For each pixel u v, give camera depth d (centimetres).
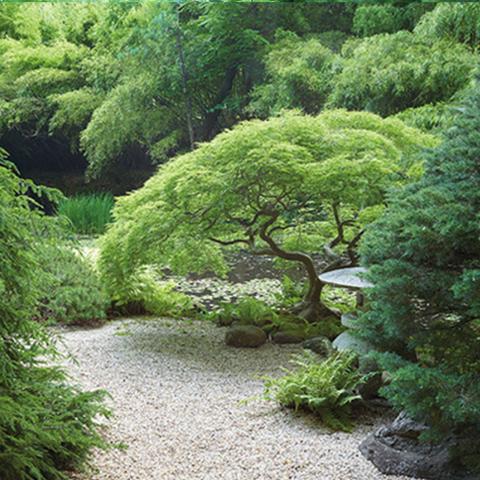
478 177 336
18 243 296
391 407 452
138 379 533
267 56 1645
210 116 1864
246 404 470
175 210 657
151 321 752
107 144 1764
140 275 827
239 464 360
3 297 305
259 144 639
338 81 1361
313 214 798
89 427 335
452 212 322
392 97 1314
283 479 342
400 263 346
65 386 354
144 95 1711
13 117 1916
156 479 336
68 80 1917
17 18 2038
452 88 1208
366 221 696
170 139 1802
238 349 637
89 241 1273
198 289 937
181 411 454
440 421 336
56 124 1809
